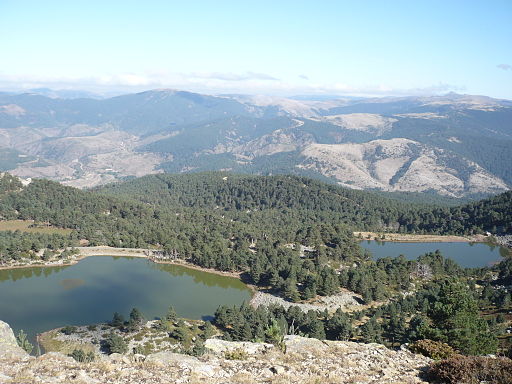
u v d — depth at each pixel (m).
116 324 122.56
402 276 169.88
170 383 26.88
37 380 25.38
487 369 29.28
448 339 45.12
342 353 36.22
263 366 31.53
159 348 104.50
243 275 184.75
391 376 30.92
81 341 111.00
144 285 169.75
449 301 48.78
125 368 29.00
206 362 31.59
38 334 118.75
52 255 199.50
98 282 171.12
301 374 30.09
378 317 129.12
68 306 143.50
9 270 181.38
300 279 168.88
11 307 140.62
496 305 134.75
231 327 124.25
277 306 133.00
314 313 124.75
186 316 138.62
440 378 30.45
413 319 105.38
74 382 25.41
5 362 29.36
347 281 162.75
